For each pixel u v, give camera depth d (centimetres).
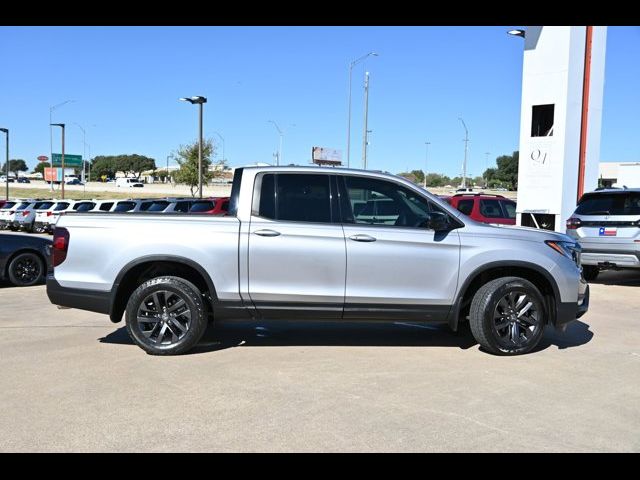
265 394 484
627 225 1031
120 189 8331
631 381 527
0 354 598
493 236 609
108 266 588
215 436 402
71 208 2853
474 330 607
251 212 597
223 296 589
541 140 1395
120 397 475
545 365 575
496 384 515
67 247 593
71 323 752
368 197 610
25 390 490
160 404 460
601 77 1434
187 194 6331
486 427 420
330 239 588
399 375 538
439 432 411
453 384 514
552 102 1377
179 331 598
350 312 596
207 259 585
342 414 442
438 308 602
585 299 644
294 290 589
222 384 509
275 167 608
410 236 596
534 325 612
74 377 525
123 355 596
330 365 568
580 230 1087
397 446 389
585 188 1437
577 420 435
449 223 610
